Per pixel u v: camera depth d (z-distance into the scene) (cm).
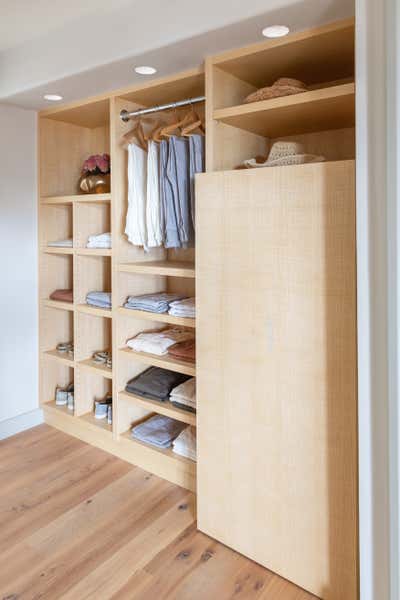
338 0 144
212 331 183
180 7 172
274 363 165
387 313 129
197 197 183
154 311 232
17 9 196
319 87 212
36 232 293
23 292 288
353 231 145
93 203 277
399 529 127
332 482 155
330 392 153
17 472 241
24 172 282
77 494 222
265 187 163
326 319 152
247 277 170
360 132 132
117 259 245
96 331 286
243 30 164
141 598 160
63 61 215
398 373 122
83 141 311
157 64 198
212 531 191
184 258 269
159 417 265
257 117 186
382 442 133
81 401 278
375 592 137
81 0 187
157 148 228
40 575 170
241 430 177
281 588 165
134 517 204
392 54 123
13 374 286
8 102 260
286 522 167
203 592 163
